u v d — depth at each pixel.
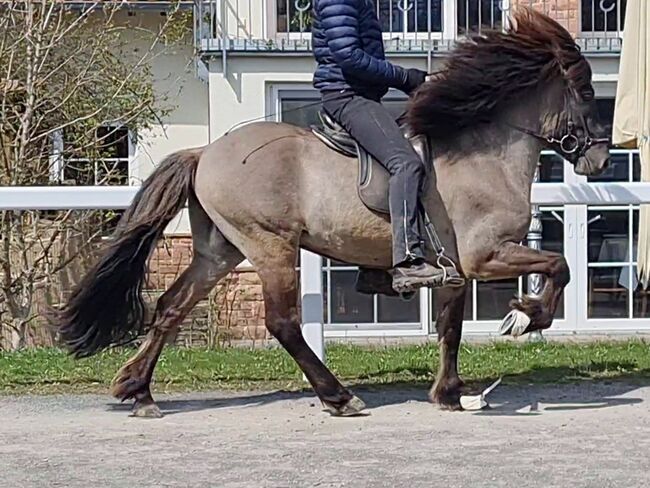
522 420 6.64
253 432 6.37
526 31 6.78
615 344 10.12
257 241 6.72
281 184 6.67
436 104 6.60
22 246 11.20
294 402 7.30
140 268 6.91
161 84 12.67
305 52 11.26
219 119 11.34
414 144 6.63
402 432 6.32
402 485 5.21
